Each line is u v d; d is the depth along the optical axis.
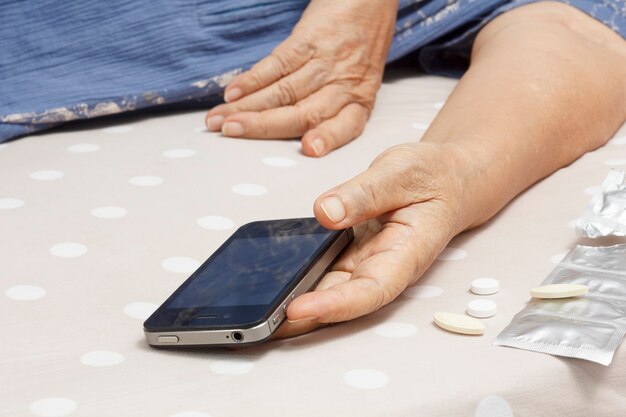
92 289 0.81
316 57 1.21
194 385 0.65
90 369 0.68
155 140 1.18
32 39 1.26
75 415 0.62
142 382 0.66
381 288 0.73
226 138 1.19
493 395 0.65
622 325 0.71
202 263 0.85
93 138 1.20
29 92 1.22
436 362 0.68
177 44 1.27
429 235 0.78
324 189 1.01
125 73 1.27
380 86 1.33
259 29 1.33
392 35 1.31
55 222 0.93
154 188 1.02
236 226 0.92
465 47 1.40
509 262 0.84
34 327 0.75
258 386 0.65
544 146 1.00
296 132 1.19
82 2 1.27
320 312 0.69
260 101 1.21
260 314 0.68
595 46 1.20
